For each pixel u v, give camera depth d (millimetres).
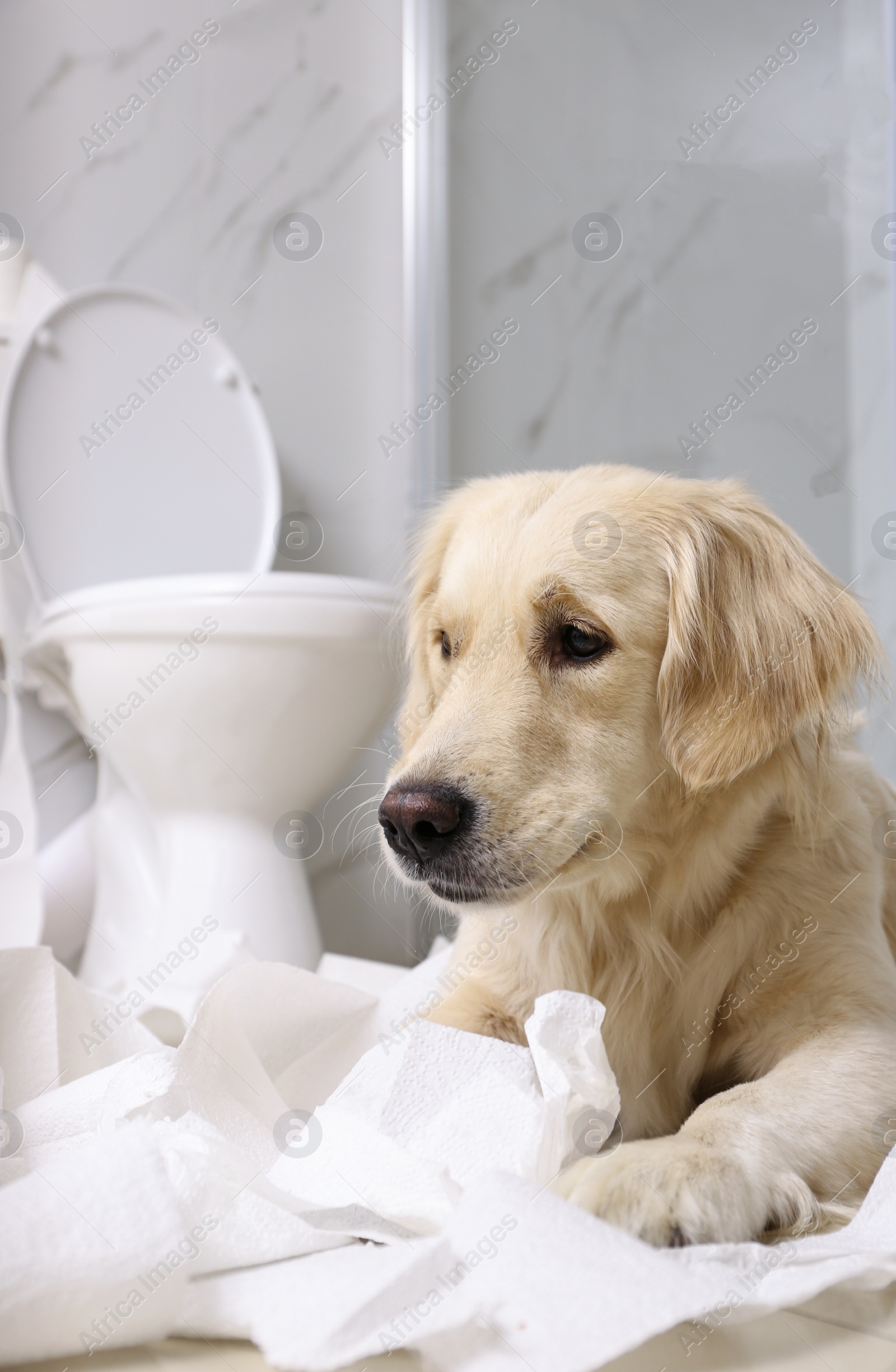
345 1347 639
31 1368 659
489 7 2822
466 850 1122
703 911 1226
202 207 2691
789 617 1267
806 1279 715
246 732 1974
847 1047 1044
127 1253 680
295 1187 891
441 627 1384
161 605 1909
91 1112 958
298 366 2779
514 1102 926
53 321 2322
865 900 1213
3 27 2498
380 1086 1021
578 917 1248
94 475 2354
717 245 2699
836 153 2543
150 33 2641
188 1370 654
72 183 2559
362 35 2842
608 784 1189
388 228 2873
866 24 2486
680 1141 892
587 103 2816
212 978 1853
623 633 1209
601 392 2791
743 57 2652
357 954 2617
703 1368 658
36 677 2340
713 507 1322
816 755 1251
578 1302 634
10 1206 693
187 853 2043
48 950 1137
